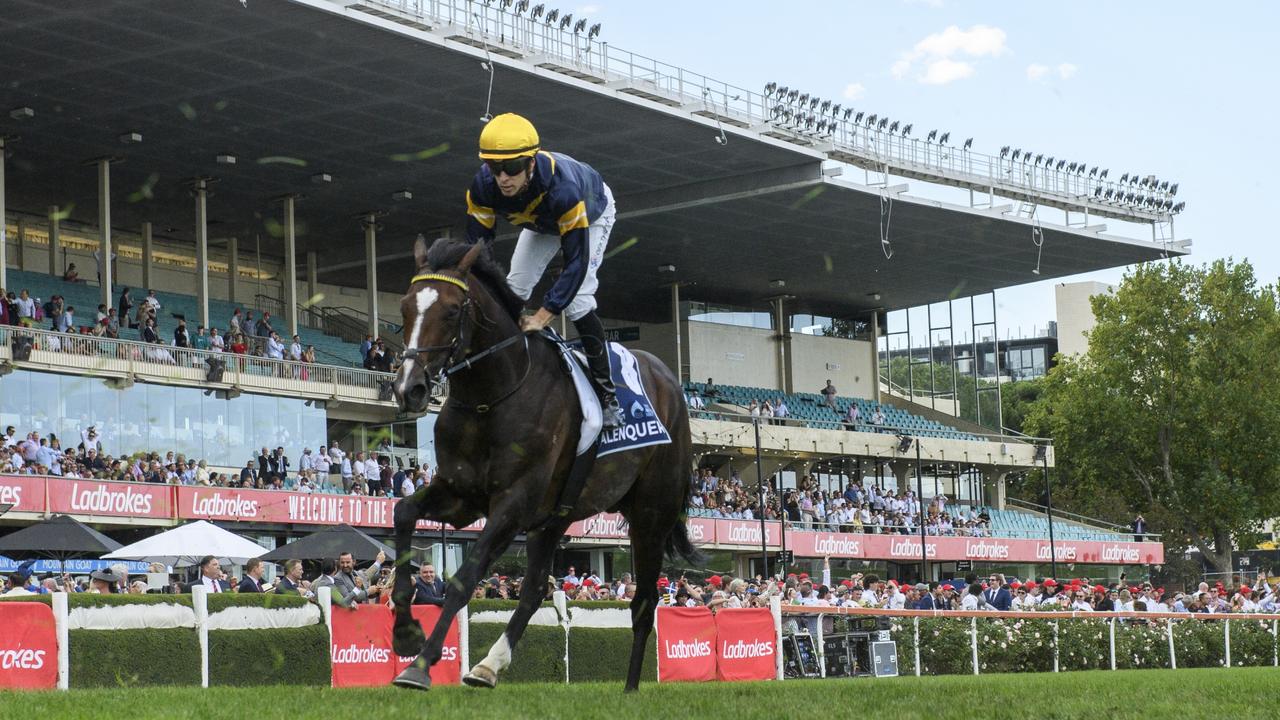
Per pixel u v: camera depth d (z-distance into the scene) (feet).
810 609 58.39
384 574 62.90
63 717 18.07
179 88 112.98
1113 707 22.91
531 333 25.89
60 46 103.04
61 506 93.45
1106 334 215.31
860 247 173.27
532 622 45.06
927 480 196.85
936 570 170.09
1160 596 107.86
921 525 150.20
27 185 135.64
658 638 48.70
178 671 35.91
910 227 164.86
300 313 162.20
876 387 213.66
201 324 133.69
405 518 24.72
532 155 25.63
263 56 107.34
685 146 134.82
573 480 26.68
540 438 25.38
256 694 22.47
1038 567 179.52
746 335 199.11
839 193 147.33
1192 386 209.56
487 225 26.71
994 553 170.81
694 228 160.04
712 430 161.48
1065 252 182.29
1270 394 209.87
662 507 29.91
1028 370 319.47
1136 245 180.86
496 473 25.08
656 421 28.78
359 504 115.34
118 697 21.61
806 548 148.77
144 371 113.19
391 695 22.41
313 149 129.70
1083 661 74.02
